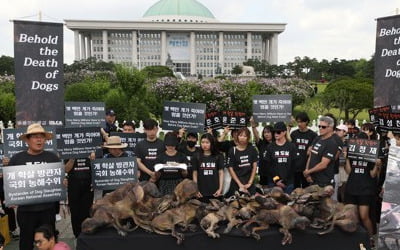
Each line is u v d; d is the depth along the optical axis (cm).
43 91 721
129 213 472
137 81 1958
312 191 500
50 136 566
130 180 626
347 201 645
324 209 486
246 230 466
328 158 643
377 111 719
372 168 623
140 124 1669
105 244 462
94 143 655
